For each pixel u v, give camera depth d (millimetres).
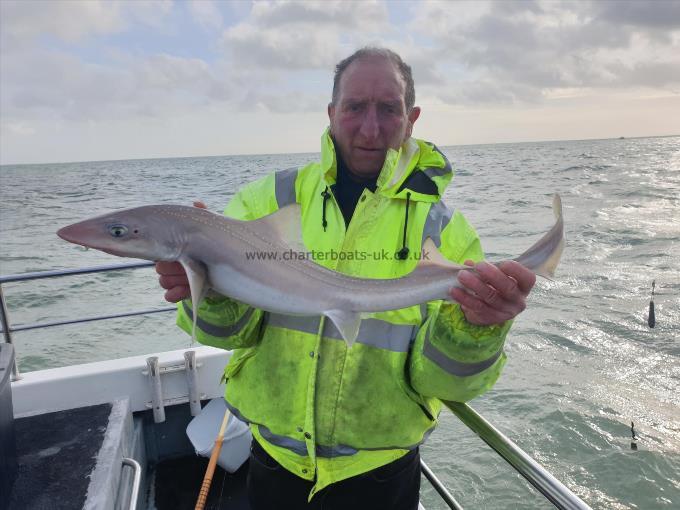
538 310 12016
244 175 78688
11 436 2752
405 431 2186
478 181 52375
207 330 2219
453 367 1950
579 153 127938
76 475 2814
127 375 4035
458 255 2254
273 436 2225
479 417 2168
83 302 13023
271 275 2178
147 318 11602
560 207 2336
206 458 4340
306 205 2367
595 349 9891
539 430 7496
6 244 21969
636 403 8008
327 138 2285
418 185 2242
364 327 2148
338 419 2121
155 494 3949
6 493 2615
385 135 2234
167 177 82125
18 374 3854
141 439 4039
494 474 6402
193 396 4195
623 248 17984
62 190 56688
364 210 2238
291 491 2307
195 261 2162
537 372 9078
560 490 1776
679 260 15852
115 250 2119
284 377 2205
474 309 1822
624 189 38156
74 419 3373
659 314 11367
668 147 161750
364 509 2270
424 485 6281
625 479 6582
